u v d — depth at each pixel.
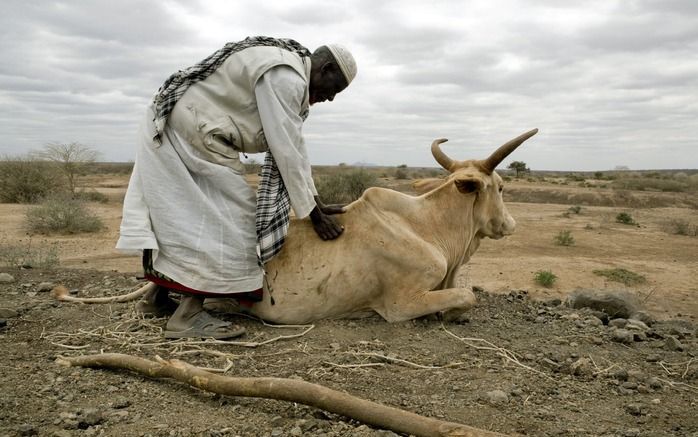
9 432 3.12
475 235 6.00
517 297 7.22
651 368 4.81
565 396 4.04
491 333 5.30
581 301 6.87
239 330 4.75
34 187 25.06
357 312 5.27
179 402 3.65
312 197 4.70
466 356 4.62
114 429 3.25
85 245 13.95
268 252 4.68
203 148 4.56
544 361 4.68
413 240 5.15
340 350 4.59
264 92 4.46
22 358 4.37
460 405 3.74
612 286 11.32
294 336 4.80
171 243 4.57
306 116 4.80
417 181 6.07
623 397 4.12
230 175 4.64
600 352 5.06
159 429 3.26
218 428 3.29
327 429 3.29
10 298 6.15
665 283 11.84
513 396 3.95
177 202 4.58
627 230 20.73
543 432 3.44
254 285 4.76
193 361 4.34
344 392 3.59
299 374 4.12
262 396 3.51
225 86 4.53
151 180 4.57
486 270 12.45
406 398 3.81
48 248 13.14
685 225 21.05
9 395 3.62
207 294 4.68
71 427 3.25
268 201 4.67
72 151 27.31
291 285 4.99
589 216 25.28
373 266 5.11
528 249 15.67
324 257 5.04
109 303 5.81
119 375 4.06
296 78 4.54
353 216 5.19
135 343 4.61
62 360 4.26
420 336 4.98
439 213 5.48
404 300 5.16
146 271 4.77
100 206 23.92
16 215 19.38
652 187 47.34
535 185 48.03
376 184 28.41
